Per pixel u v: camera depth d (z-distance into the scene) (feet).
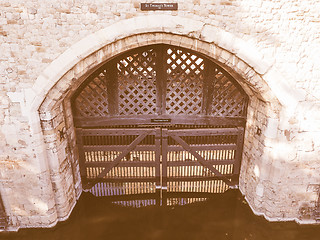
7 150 15.10
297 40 13.85
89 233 17.46
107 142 20.75
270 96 15.08
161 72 17.60
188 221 18.61
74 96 18.16
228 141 20.71
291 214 17.33
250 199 19.01
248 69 14.79
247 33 13.71
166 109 19.52
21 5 12.75
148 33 13.83
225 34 13.69
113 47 14.08
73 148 19.15
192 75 18.17
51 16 13.00
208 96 18.54
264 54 14.10
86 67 14.49
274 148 16.05
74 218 18.28
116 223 18.43
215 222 18.49
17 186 15.94
